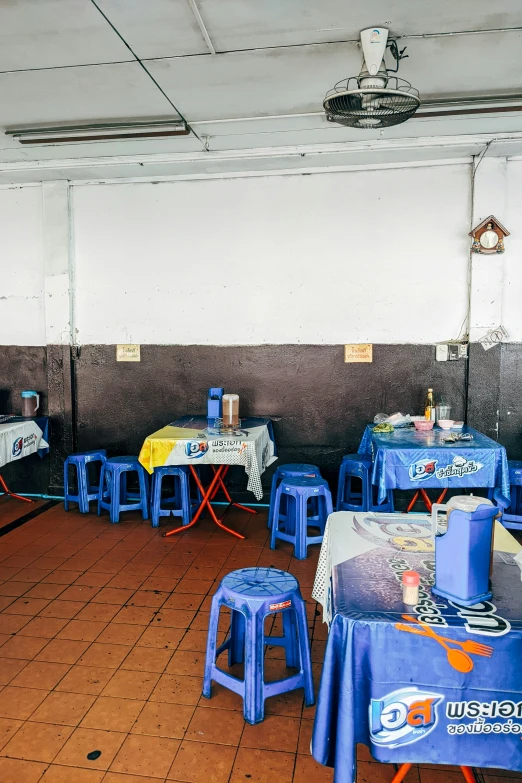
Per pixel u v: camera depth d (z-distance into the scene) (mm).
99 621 3562
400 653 1853
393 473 4129
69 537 4957
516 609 1956
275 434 5742
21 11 2912
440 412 5203
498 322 5242
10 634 3416
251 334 5707
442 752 1869
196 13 2947
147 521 5355
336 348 5586
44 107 4215
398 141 4906
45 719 2695
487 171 5137
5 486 6035
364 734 1896
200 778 2352
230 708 2773
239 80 3766
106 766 2412
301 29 3133
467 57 3498
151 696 2857
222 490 5891
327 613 2430
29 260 5988
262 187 5566
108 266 5863
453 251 5348
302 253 5562
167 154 5223
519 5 2908
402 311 5465
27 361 6078
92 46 3303
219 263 5695
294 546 4625
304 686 2783
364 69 3383
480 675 1837
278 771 2383
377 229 5438
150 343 5867
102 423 6008
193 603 3791
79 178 5730
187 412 5867
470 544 1956
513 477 4875
